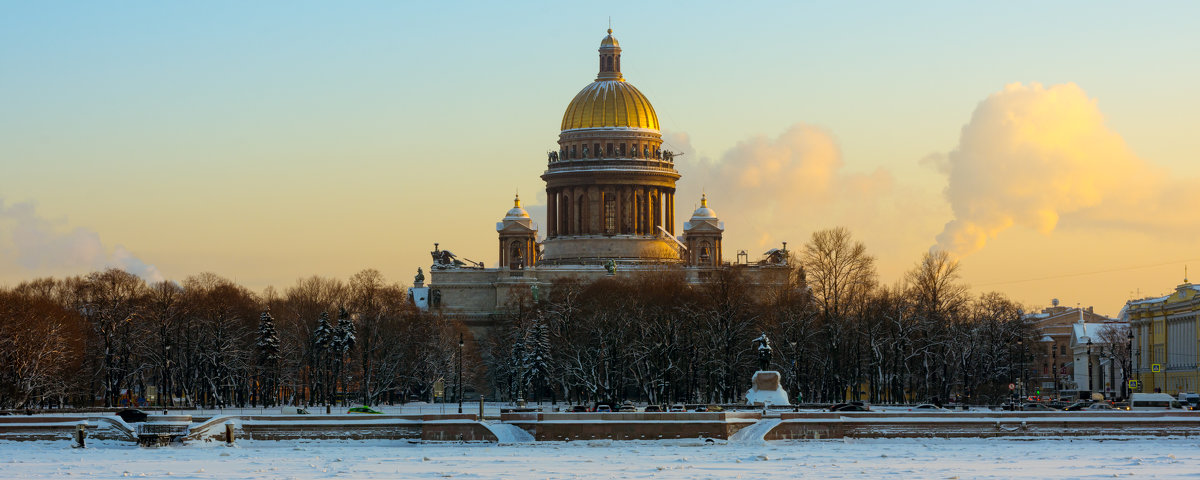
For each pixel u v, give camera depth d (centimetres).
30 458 15900
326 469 14700
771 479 13838
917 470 14562
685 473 14275
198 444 17175
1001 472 14438
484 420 18112
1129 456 15850
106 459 15775
